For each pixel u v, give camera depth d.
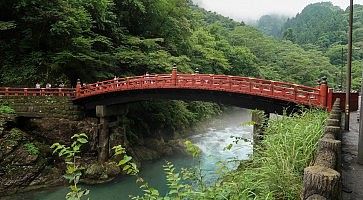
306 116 11.95
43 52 30.19
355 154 8.65
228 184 5.57
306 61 75.75
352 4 13.21
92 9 32.12
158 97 25.11
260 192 5.45
